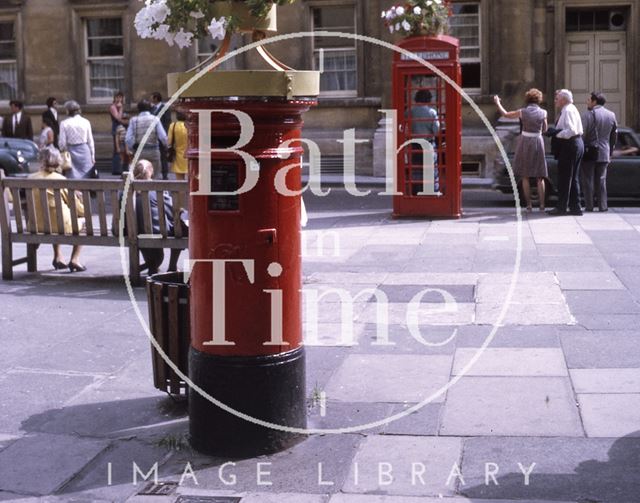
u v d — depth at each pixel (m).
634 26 22.11
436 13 14.73
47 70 25.30
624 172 16.20
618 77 22.64
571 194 14.88
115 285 10.22
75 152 18.16
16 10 25.28
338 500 4.93
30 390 6.78
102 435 5.94
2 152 20.97
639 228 13.30
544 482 5.03
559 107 14.73
